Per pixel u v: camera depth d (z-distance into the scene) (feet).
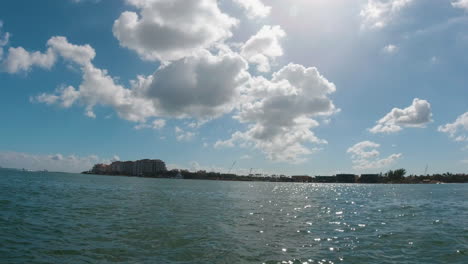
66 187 226.17
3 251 45.98
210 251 51.03
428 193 272.10
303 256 49.39
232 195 223.30
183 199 161.99
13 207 93.91
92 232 62.44
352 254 50.96
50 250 47.96
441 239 63.00
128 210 100.68
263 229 73.61
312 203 157.48
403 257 49.60
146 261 44.37
